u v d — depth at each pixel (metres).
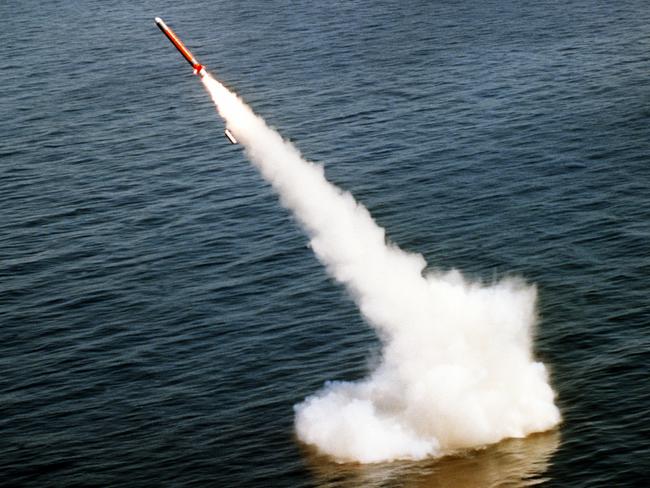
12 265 68.38
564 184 73.00
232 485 43.84
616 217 66.75
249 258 66.50
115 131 95.06
